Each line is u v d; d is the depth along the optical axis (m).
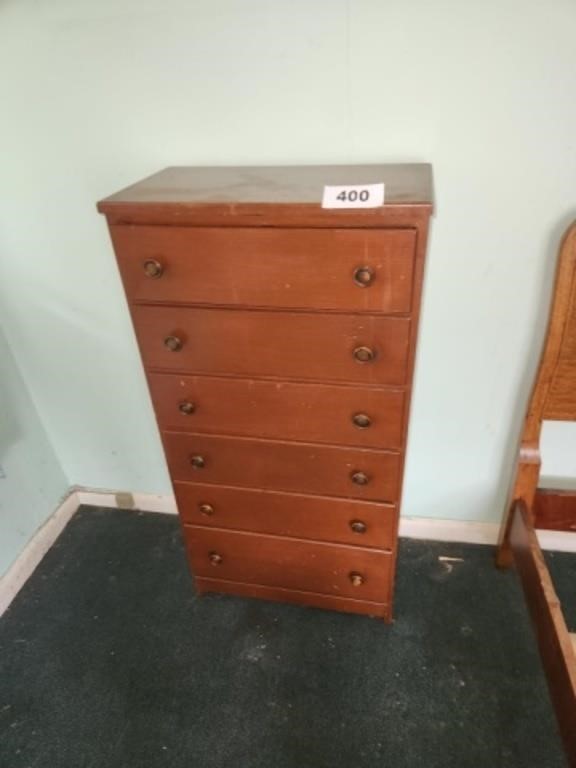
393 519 1.22
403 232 0.84
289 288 0.93
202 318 1.02
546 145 1.05
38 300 1.51
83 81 1.15
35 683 1.41
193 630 1.50
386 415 1.05
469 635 1.43
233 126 1.14
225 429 1.17
